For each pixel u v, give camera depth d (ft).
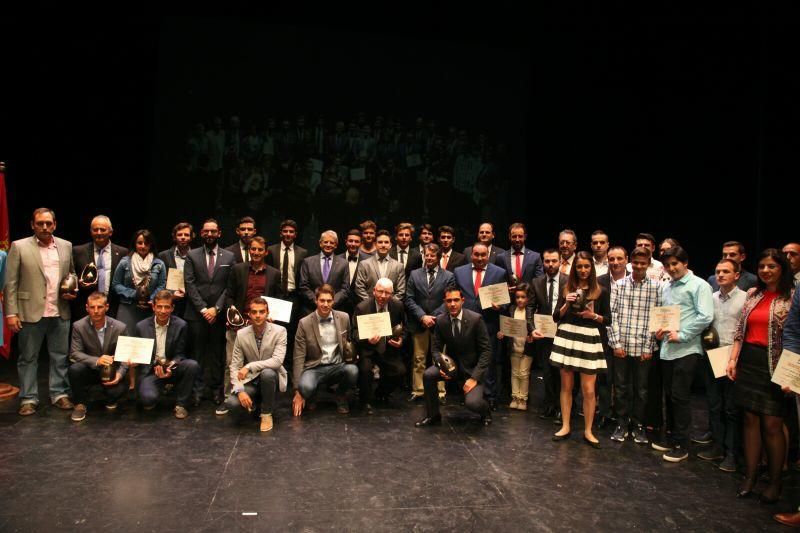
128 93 27.78
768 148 23.24
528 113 31.07
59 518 9.77
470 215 30.81
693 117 26.05
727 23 24.22
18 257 15.05
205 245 17.11
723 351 12.55
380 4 29.04
